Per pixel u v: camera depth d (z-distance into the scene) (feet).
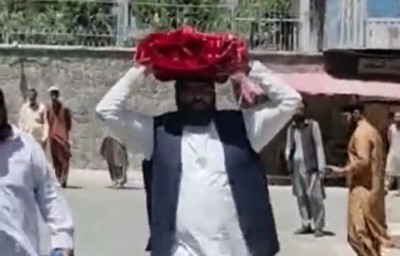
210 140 21.79
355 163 39.40
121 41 100.83
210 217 21.36
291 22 104.27
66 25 100.63
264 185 21.95
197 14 102.27
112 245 51.13
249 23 103.09
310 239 55.42
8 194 21.61
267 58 103.14
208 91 22.06
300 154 57.00
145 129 22.24
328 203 75.46
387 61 105.19
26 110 79.77
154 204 21.72
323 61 104.37
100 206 67.15
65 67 98.89
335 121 101.04
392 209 71.67
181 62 21.89
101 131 98.32
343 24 105.91
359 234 39.68
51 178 22.41
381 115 39.83
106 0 101.24
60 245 22.20
